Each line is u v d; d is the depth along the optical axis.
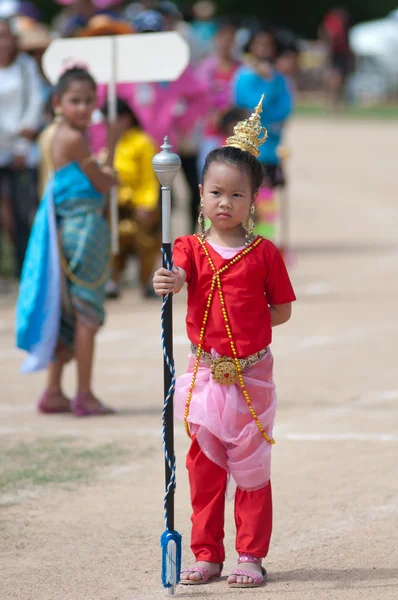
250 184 13.01
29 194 33.69
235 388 13.01
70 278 20.36
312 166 67.62
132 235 31.27
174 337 26.89
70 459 18.02
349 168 66.69
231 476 13.45
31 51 35.78
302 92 119.38
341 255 40.16
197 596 12.63
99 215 20.59
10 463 17.81
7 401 21.94
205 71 38.66
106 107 29.55
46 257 20.22
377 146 76.88
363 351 25.22
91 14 38.81
